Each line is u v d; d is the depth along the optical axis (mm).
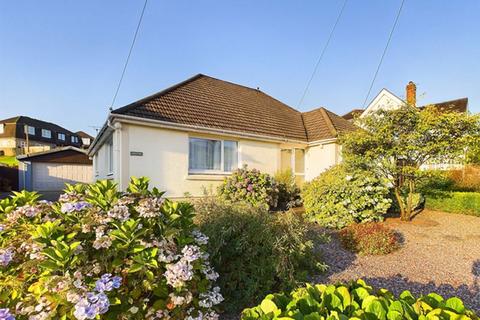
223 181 9469
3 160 31000
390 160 7750
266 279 3338
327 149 12156
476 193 9352
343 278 4000
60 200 2600
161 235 2248
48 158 21562
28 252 2023
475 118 6496
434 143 7004
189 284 2260
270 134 11500
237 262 3373
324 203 7387
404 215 8156
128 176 8031
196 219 3703
